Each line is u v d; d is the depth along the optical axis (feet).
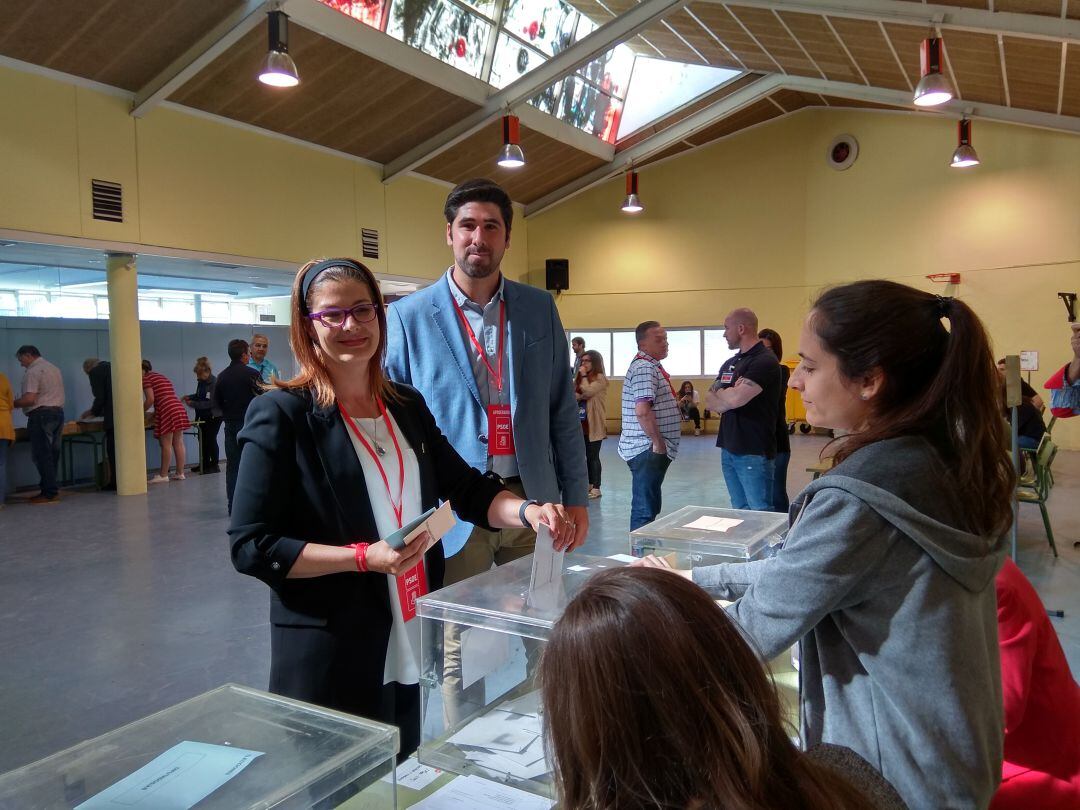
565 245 41.04
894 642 2.84
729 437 11.87
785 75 31.45
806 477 23.77
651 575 1.88
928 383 3.00
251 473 4.18
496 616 3.51
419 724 4.63
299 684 4.16
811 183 37.14
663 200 39.63
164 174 22.88
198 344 29.81
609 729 1.69
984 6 18.89
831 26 23.53
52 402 21.39
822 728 3.22
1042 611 3.86
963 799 2.78
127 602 12.12
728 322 12.00
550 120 32.12
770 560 3.30
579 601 1.86
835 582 2.83
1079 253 30.60
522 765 3.33
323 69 23.25
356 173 29.66
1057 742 3.73
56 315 29.12
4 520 18.71
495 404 6.16
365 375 4.73
